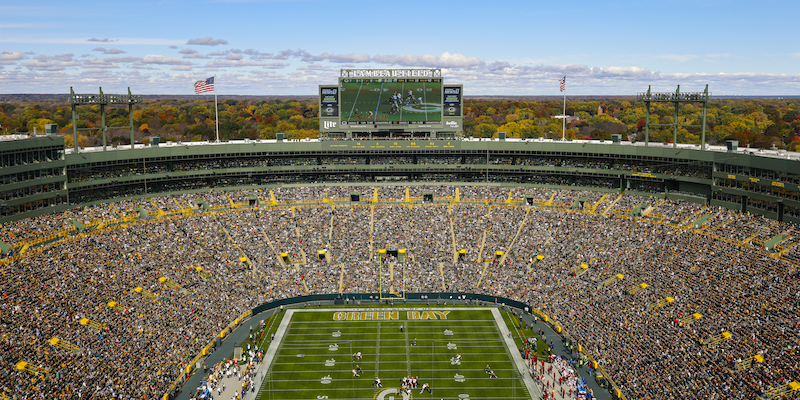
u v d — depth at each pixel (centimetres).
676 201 9512
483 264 9231
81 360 5897
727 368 5609
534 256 9156
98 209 9194
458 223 10231
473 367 6738
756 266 6906
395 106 11075
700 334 6228
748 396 5203
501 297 8562
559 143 10894
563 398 6025
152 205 9919
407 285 8831
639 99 10038
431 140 11381
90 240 8138
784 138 18338
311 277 8975
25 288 6562
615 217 9531
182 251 8775
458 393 6169
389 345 7325
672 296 7056
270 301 8450
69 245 7819
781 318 5938
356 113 11069
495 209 10581
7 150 7831
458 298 8744
